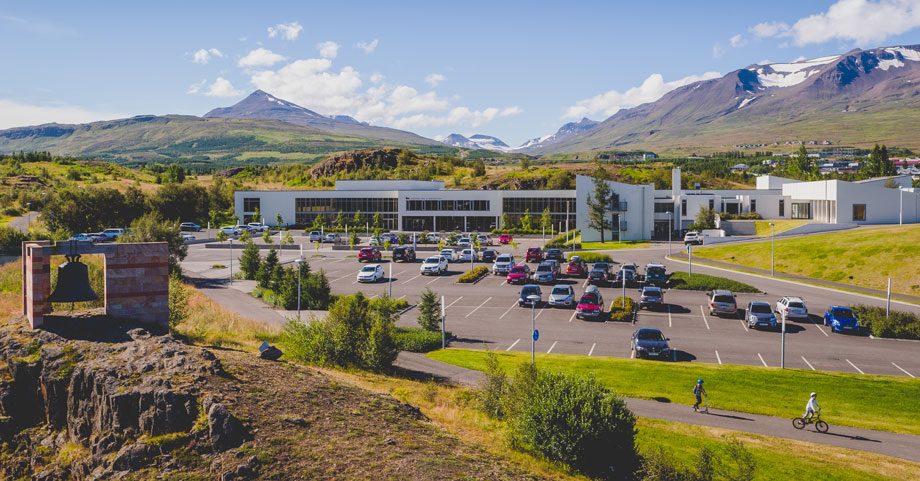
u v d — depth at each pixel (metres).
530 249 66.50
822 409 23.28
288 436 14.43
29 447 15.65
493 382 21.64
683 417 22.17
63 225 91.88
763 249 64.81
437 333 34.50
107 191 105.38
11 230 67.50
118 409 14.43
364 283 53.31
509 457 15.88
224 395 15.62
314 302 42.66
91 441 14.66
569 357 30.08
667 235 94.25
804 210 89.19
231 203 145.88
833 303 44.47
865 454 19.17
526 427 16.97
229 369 17.70
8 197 118.50
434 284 52.84
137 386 14.98
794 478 17.30
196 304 39.88
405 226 115.44
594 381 17.56
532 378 19.97
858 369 29.19
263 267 51.56
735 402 23.81
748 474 16.44
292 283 42.81
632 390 24.91
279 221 114.81
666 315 40.84
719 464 17.50
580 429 16.09
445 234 102.38
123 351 17.09
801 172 174.25
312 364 25.72
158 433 14.09
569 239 89.69
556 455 16.34
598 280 52.69
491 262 67.50
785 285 51.59
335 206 118.94
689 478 15.62
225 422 14.09
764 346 33.19
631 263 60.06
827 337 35.41
